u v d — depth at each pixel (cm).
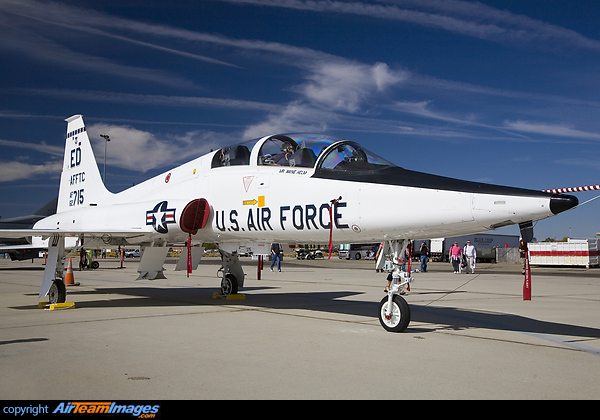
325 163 759
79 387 391
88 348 538
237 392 381
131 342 573
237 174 884
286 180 793
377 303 1008
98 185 1320
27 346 548
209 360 484
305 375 432
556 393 386
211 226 919
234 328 675
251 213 835
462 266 2650
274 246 2534
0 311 862
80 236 961
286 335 624
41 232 873
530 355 522
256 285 1553
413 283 1714
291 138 839
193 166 1009
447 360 494
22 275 2225
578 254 3709
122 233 938
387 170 700
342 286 1508
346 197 698
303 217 750
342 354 516
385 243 714
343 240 743
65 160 1482
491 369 459
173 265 3434
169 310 870
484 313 873
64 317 780
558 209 543
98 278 1920
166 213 926
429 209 620
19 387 390
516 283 1734
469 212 591
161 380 412
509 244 5916
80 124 1419
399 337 618
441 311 900
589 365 479
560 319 800
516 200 566
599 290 1434
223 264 1088
